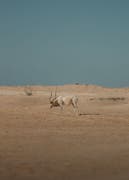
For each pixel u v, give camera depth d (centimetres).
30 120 10144
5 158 5550
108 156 5831
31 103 19100
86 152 6122
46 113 12156
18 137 7525
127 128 9319
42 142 6994
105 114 13000
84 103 18825
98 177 4622
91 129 8956
